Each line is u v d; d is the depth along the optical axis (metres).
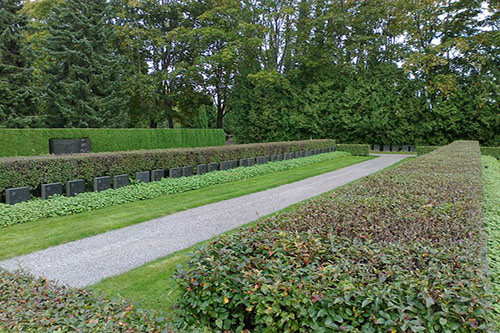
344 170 14.66
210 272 2.47
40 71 21.34
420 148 22.39
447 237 2.78
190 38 25.98
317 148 21.23
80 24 19.48
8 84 16.91
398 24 25.52
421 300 1.94
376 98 26.09
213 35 25.41
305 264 2.44
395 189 4.49
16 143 13.54
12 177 6.95
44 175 7.51
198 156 11.59
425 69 24.31
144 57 27.98
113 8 23.61
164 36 25.77
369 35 28.03
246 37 26.62
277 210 7.31
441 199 3.94
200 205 7.82
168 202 8.10
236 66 29.19
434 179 5.19
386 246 2.56
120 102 21.67
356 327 2.02
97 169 8.55
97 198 7.76
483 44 22.86
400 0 24.30
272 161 15.90
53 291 2.63
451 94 23.95
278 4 27.33
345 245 2.68
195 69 26.02
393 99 25.86
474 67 23.95
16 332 1.98
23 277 2.95
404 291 2.00
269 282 2.23
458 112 23.56
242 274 2.39
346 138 28.12
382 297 1.94
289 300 2.10
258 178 12.16
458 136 24.41
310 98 28.52
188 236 5.59
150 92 25.20
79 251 4.92
